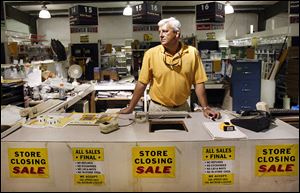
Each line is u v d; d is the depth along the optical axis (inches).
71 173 58.1
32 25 438.6
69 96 159.3
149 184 57.7
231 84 217.5
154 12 256.4
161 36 99.7
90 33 265.1
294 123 76.8
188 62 102.0
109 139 57.7
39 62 189.6
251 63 213.3
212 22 259.3
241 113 73.7
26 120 76.1
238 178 57.4
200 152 56.4
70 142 57.0
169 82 102.0
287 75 216.8
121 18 453.4
